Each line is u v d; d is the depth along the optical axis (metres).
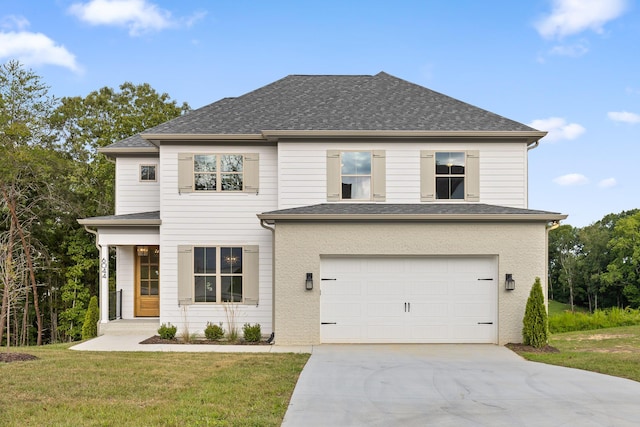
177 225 16.80
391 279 15.30
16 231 26.36
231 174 16.97
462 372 11.27
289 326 15.06
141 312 18.86
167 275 16.73
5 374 10.11
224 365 11.55
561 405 8.66
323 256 15.26
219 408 8.11
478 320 15.23
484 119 17.17
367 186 16.61
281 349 14.22
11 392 8.80
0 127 23.95
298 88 19.58
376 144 16.66
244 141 16.94
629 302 55.06
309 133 16.30
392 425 7.56
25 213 27.33
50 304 30.36
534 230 15.09
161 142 16.89
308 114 17.62
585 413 8.20
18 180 25.19
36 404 8.15
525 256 15.04
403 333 15.21
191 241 16.78
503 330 14.97
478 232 15.12
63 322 30.61
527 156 16.70
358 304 15.24
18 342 29.34
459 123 16.88
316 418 7.84
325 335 15.19
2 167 23.47
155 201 19.28
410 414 8.12
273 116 17.66
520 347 14.41
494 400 8.98
